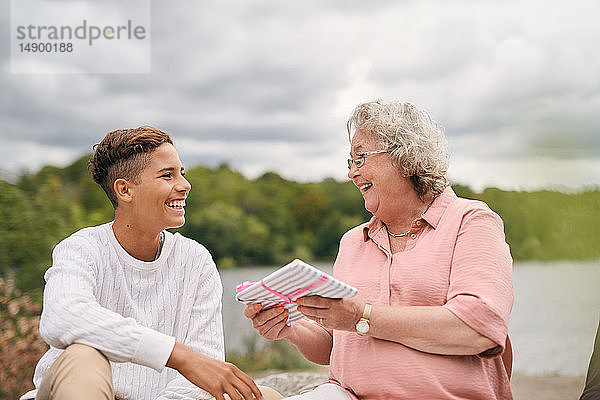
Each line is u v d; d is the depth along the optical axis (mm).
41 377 2297
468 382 2082
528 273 11367
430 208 2246
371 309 2070
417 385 2072
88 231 2430
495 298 2041
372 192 2281
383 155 2254
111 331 2072
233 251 16750
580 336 7844
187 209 16828
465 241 2131
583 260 11625
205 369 2086
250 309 2195
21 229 6555
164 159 2361
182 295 2475
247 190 17453
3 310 5562
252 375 6801
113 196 2395
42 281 6359
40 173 7590
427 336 2037
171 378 2391
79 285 2203
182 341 2451
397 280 2182
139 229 2391
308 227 17250
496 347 2066
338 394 2213
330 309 2059
